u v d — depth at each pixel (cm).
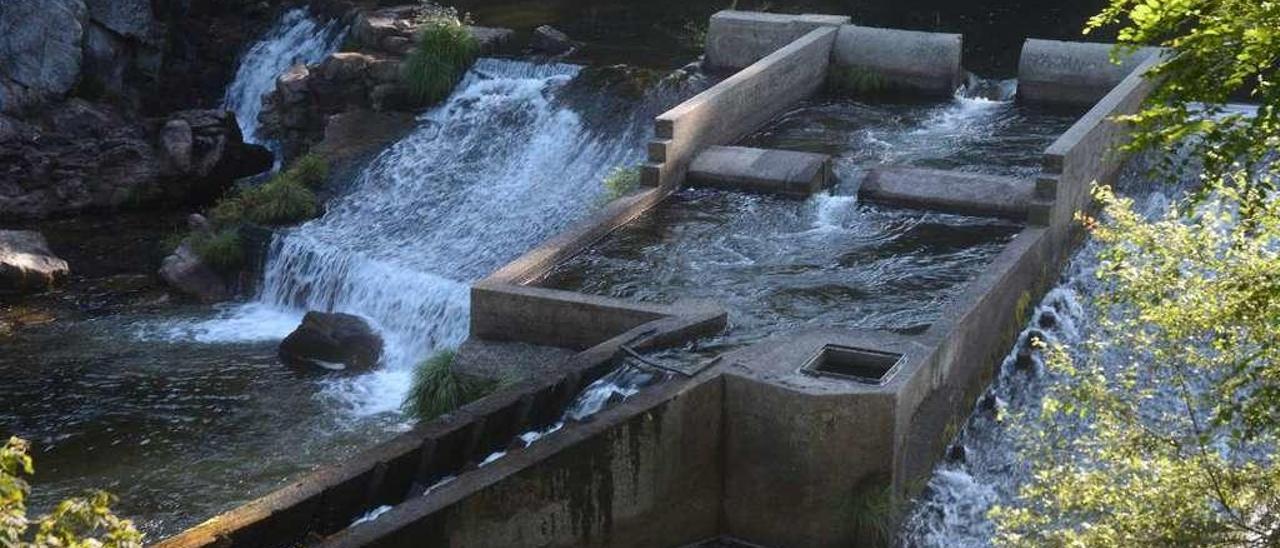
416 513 1822
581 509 1961
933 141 3155
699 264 2622
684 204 2905
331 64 3641
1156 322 1631
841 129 3247
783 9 4016
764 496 2058
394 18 3869
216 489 2312
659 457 2014
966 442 2258
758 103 3231
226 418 2542
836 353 2134
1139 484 1520
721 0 4116
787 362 2083
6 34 3659
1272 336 1497
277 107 3762
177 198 3641
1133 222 1667
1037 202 2609
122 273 3222
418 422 2384
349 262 2983
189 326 2950
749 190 2950
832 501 2019
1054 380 2378
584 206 3120
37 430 2500
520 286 2458
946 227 2748
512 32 3850
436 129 3481
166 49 4081
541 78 3541
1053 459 1733
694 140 3008
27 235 3238
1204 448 1539
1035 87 3338
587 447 1942
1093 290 2639
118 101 3878
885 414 1978
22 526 1291
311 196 3262
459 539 1861
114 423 2527
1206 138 1401
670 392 2012
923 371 2078
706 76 3509
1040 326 2530
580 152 3309
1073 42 3384
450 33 3606
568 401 2148
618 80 3419
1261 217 1545
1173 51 1485
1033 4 3956
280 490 1886
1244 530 1463
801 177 2909
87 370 2733
